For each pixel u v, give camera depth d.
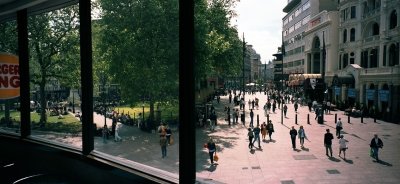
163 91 24.78
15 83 7.35
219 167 12.73
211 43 26.23
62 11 28.16
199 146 17.45
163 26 23.28
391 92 23.55
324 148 15.53
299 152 14.88
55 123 27.58
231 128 24.67
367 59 31.70
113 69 24.80
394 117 15.61
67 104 47.12
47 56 29.33
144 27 23.58
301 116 31.83
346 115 28.98
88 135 4.96
